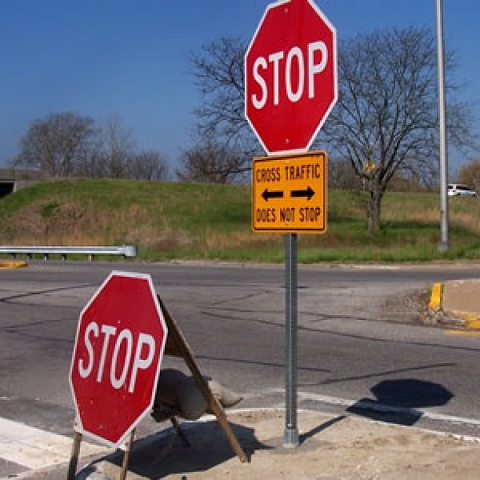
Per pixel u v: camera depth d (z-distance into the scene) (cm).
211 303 1346
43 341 1023
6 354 941
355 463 463
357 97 3419
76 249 3034
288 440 504
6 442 587
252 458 485
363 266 2386
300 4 473
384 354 889
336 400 687
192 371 454
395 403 672
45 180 5847
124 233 4206
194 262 2709
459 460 461
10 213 4831
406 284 1538
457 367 812
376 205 3591
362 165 3541
